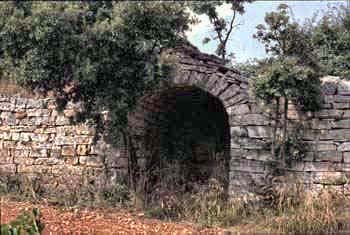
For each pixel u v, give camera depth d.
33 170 15.59
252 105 13.61
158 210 12.86
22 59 12.70
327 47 16.95
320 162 12.98
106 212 12.69
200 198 13.28
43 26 12.23
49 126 15.63
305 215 11.21
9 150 15.95
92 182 14.73
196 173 16.61
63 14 12.48
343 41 16.78
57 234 10.17
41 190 14.41
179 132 17.25
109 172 14.77
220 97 13.90
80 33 12.74
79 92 13.16
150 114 15.83
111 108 12.78
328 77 13.61
